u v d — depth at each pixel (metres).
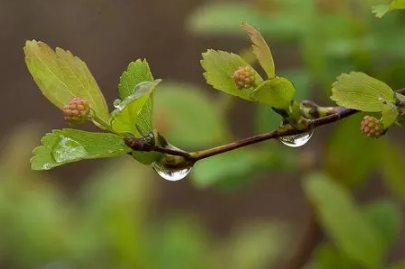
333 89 0.22
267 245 0.45
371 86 0.22
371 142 0.32
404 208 0.48
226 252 0.45
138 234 0.38
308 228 0.33
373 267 0.30
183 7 0.69
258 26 0.33
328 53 0.31
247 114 0.63
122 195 0.38
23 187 0.41
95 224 0.39
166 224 0.43
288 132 0.22
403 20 0.31
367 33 0.32
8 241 0.40
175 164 0.22
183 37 0.69
